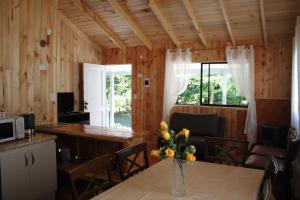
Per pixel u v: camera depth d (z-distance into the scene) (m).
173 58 6.33
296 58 4.05
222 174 2.21
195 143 4.76
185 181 2.04
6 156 2.94
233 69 5.70
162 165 2.43
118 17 5.68
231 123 5.84
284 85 5.35
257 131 5.38
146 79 6.76
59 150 3.91
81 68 6.34
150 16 5.48
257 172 2.26
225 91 6.05
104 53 7.20
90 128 4.10
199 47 6.11
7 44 4.04
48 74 4.86
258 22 5.03
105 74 7.16
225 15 4.80
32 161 3.23
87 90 6.41
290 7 4.47
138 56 6.81
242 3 4.56
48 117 4.83
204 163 2.52
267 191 1.51
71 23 5.99
